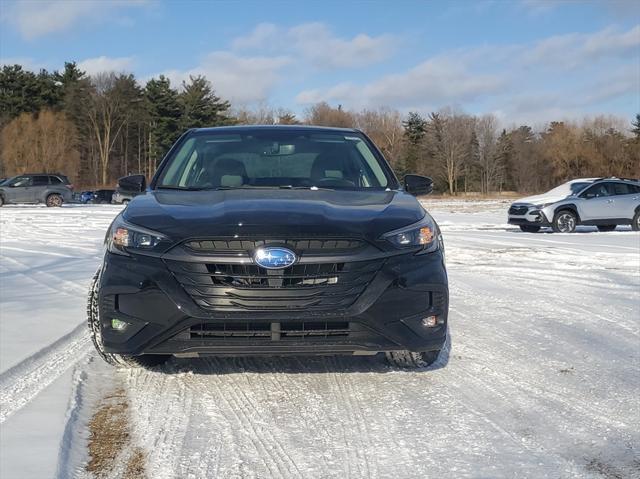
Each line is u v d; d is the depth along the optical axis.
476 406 3.29
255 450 2.76
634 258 10.16
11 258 9.66
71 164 69.06
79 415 3.13
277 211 3.51
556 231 17.05
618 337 4.76
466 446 2.79
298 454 2.72
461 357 4.18
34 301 6.00
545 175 80.94
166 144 71.56
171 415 3.16
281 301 3.26
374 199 3.97
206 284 3.26
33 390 3.45
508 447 2.78
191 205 3.72
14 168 66.25
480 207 38.19
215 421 3.09
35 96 74.75
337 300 3.29
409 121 85.44
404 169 78.88
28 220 20.86
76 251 10.80
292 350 3.30
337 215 3.51
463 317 5.51
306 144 4.88
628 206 17.38
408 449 2.77
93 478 2.49
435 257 3.54
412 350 3.44
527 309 5.89
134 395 3.46
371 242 3.38
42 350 4.19
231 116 70.81
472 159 81.50
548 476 2.50
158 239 3.37
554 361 4.11
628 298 6.50
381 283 3.34
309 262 3.28
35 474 2.45
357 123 80.62
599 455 2.69
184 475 2.51
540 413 3.19
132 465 2.61
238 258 3.26
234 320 3.24
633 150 76.31
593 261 9.84
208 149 4.81
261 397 3.43
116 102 76.00
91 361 4.05
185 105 70.50
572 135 78.31
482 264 9.53
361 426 3.03
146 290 3.30
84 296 6.29
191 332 3.31
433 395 3.46
